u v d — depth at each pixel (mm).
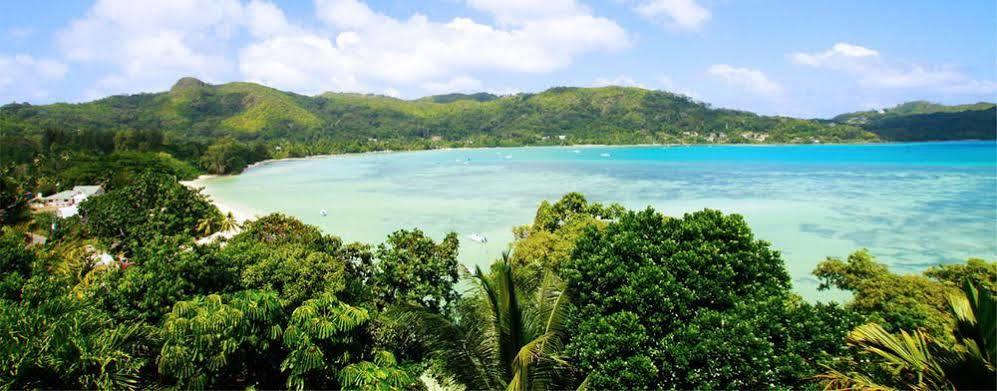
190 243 17969
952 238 44094
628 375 9898
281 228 26188
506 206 66938
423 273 20359
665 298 10898
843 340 9945
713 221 13227
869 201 64812
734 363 9680
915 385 7098
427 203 71000
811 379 9484
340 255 22109
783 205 63031
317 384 13695
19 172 87312
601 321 10875
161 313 14938
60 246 32062
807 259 38750
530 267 13938
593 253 13281
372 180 108562
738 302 10984
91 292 15227
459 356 10492
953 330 7211
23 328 10336
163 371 11773
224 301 14477
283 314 14258
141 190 48906
